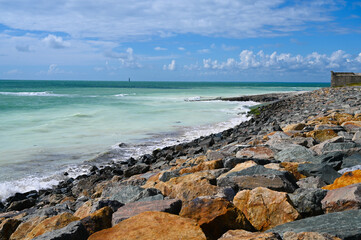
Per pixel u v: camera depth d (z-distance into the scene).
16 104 42.62
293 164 6.68
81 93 80.94
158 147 17.61
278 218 4.14
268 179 5.42
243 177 5.63
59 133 20.80
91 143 18.11
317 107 27.28
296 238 3.09
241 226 3.91
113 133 21.20
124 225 3.66
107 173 12.63
